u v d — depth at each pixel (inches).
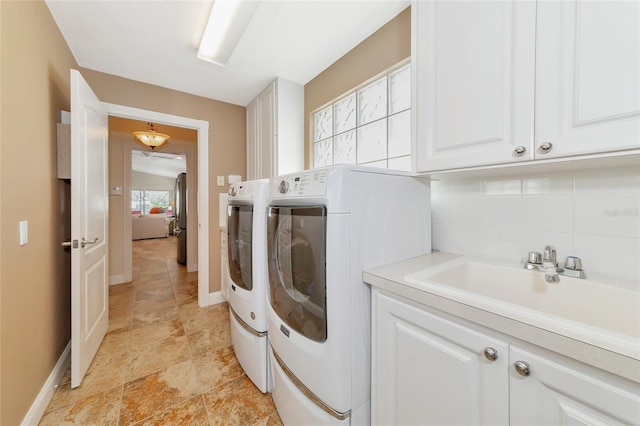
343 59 79.4
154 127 147.9
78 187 59.4
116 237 137.1
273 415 52.9
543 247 43.5
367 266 41.4
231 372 66.3
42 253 55.6
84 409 53.5
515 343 25.3
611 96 27.0
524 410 24.7
